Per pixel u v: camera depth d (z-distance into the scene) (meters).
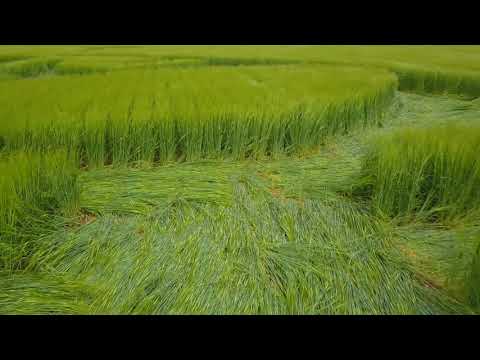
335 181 3.81
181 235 2.91
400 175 3.14
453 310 2.24
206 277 2.46
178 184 3.67
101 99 4.93
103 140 4.05
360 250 2.75
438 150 3.16
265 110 4.52
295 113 4.66
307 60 13.38
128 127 4.12
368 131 5.84
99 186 3.61
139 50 18.62
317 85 6.20
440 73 9.02
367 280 2.46
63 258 2.70
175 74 7.60
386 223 3.14
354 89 5.90
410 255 2.77
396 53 16.89
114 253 2.71
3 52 15.64
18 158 3.16
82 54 15.73
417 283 2.46
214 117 4.32
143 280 2.42
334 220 3.14
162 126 4.20
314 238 2.91
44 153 3.65
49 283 2.43
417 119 6.75
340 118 5.36
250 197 3.48
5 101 4.70
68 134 4.02
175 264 2.57
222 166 4.25
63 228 2.97
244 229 2.98
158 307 2.24
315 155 4.82
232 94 5.26
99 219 3.14
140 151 4.24
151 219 3.14
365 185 3.51
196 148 4.39
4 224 2.62
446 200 3.20
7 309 2.21
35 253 2.65
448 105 7.89
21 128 3.91
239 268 2.54
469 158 3.09
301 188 3.67
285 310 2.25
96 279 2.49
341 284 2.42
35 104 4.57
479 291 2.20
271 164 4.38
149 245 2.77
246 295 2.33
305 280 2.44
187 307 2.24
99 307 2.25
